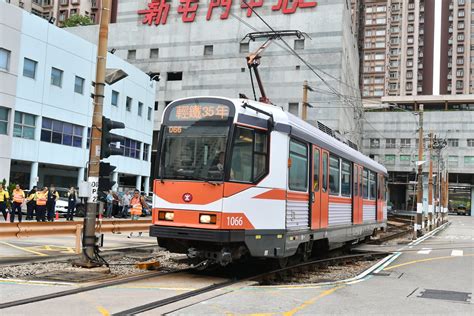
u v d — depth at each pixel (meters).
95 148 11.06
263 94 19.06
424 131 85.50
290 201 11.50
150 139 49.97
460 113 84.06
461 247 21.50
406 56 131.00
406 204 94.94
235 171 10.17
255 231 10.42
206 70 60.03
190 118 10.64
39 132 34.62
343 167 15.88
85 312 7.01
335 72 53.88
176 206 10.34
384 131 86.31
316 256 16.59
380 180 21.97
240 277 10.91
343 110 55.91
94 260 11.05
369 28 133.62
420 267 14.09
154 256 14.26
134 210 23.22
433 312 7.97
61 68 36.56
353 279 11.50
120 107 43.88
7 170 32.12
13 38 32.31
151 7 62.84
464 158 83.19
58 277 9.73
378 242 23.95
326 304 8.27
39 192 22.80
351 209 16.72
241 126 10.32
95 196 11.07
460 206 99.25
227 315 7.17
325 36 54.59
